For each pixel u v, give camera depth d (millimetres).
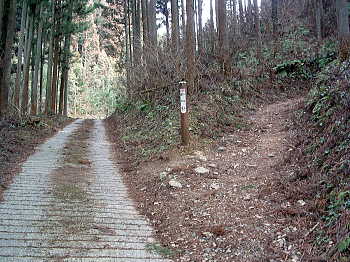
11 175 8344
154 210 6695
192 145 10000
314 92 10844
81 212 6406
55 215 6160
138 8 24891
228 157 9148
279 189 6559
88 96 66250
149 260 4789
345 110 7352
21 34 18516
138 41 21109
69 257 4727
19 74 18391
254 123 11875
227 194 6934
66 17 25703
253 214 5934
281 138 9727
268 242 5008
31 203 6637
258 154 8945
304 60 17484
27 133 14148
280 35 23781
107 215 6379
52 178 8375
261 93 15383
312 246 4602
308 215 5375
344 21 15641
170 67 14656
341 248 4082
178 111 12492
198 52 17484
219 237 5375
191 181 7844
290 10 27672
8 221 5754
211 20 25672
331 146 6777
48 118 21375
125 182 8531
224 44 15711
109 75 67562
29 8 20328
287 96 15586
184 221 6078
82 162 10273
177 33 15273
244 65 17438
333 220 4750
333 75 9891
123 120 19297
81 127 20625
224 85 14336
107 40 41938
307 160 7180
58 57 30828
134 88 18641
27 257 4645
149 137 12234
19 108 16672
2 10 12461
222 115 12102
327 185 5766
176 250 5141
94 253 4898
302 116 10336
